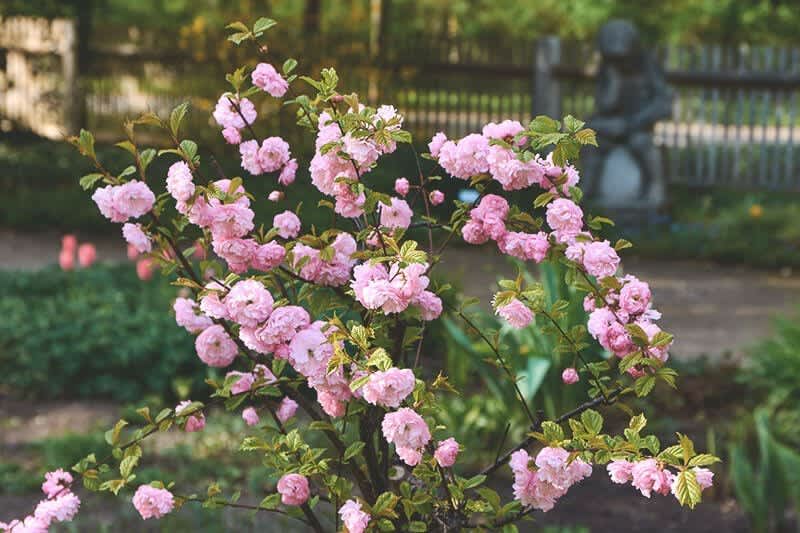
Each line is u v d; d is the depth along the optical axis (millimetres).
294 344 2975
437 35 19391
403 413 2832
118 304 9492
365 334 3002
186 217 3326
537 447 7043
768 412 7824
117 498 6590
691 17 31109
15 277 10469
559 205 3148
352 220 3701
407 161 15727
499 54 19203
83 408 8398
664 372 3055
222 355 3363
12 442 7688
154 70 20453
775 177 18562
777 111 18703
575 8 32125
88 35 20781
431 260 3416
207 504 3354
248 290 2992
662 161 17922
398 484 3510
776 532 5953
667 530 6336
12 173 17094
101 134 20703
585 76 18844
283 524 5941
